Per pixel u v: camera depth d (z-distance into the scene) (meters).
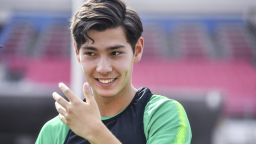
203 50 21.69
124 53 2.36
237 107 18.98
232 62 21.12
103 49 2.33
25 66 20.42
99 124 2.25
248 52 21.69
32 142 9.91
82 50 2.36
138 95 2.58
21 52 21.08
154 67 20.58
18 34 21.83
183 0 22.72
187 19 22.78
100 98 2.52
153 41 21.94
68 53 20.98
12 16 22.38
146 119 2.48
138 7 22.69
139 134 2.46
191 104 10.13
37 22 22.23
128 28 2.35
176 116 2.47
